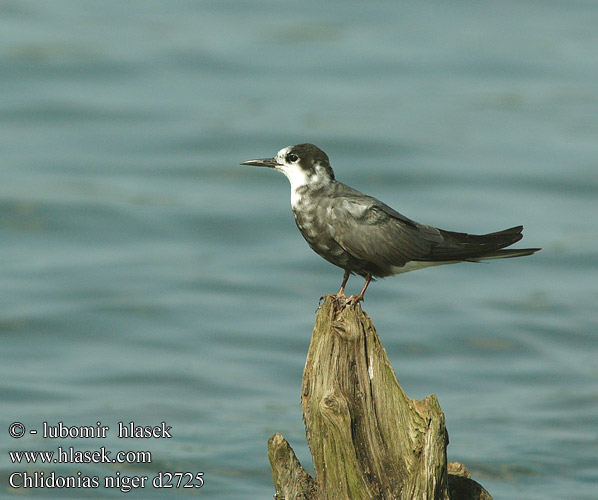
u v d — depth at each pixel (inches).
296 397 542.3
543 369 578.2
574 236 762.8
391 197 834.8
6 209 797.9
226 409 523.5
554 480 437.1
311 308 665.0
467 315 650.2
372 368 302.2
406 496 289.1
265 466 451.5
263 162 380.2
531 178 868.6
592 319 642.2
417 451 290.8
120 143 939.3
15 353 593.9
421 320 643.5
